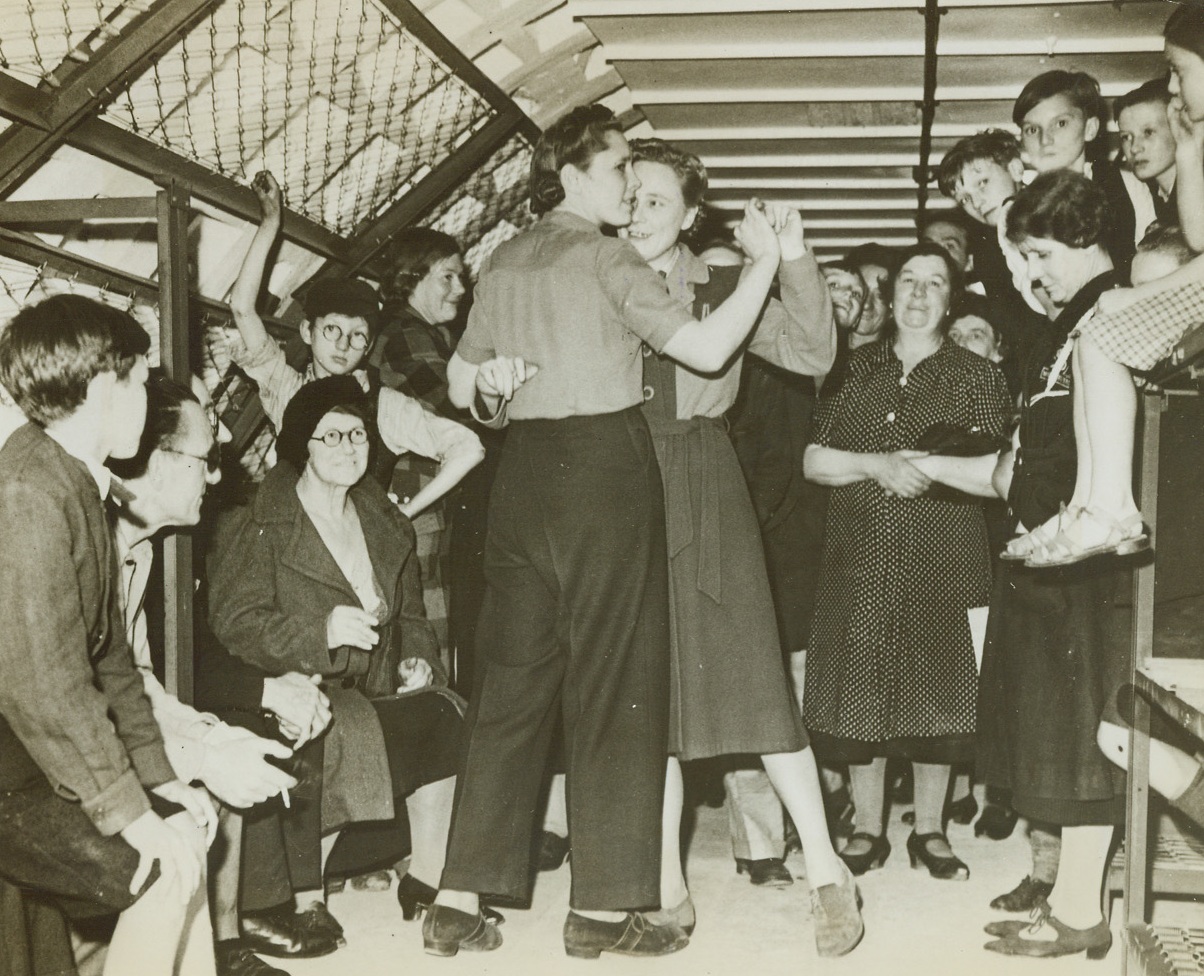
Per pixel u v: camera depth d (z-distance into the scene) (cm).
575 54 407
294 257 379
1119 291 242
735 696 263
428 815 295
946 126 458
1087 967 260
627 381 253
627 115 469
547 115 432
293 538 295
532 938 284
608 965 265
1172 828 294
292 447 303
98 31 256
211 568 327
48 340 207
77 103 262
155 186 294
